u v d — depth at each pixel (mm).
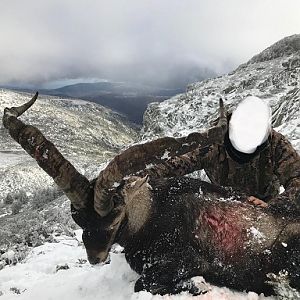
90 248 1144
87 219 1134
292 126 4305
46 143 1054
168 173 1379
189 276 1206
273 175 1410
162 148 1052
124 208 1156
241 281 1255
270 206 1300
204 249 1236
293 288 1232
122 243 1237
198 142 1083
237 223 1265
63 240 2797
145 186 1243
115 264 1441
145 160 1049
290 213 1291
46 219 3965
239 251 1252
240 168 1405
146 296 1158
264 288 1260
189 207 1252
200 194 1283
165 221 1229
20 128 1050
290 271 1249
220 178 1431
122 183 1160
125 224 1200
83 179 1095
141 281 1214
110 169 1037
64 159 1067
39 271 2070
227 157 1408
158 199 1255
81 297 1359
